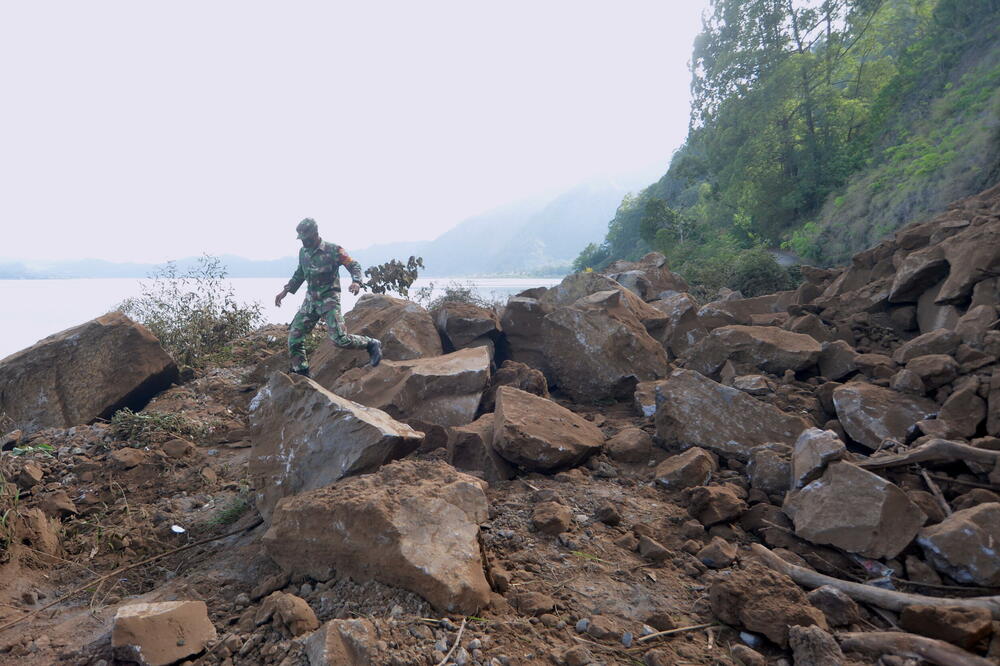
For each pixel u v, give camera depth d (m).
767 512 3.57
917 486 3.68
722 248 36.62
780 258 31.36
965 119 25.05
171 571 3.63
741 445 4.48
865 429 4.41
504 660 2.37
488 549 3.29
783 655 2.52
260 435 4.24
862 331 7.15
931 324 6.38
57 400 6.82
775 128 36.03
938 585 2.85
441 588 2.67
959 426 4.05
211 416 6.80
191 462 5.49
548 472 4.43
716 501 3.58
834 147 35.31
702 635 2.62
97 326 7.32
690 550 3.33
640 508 3.83
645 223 45.56
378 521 2.89
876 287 7.64
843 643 2.46
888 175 27.06
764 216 36.88
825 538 3.21
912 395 4.62
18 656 2.72
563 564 3.17
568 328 6.80
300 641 2.48
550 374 7.12
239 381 8.24
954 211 7.93
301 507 3.15
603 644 2.53
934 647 2.30
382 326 7.73
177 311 9.80
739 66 36.91
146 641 2.56
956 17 34.06
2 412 6.74
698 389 4.91
